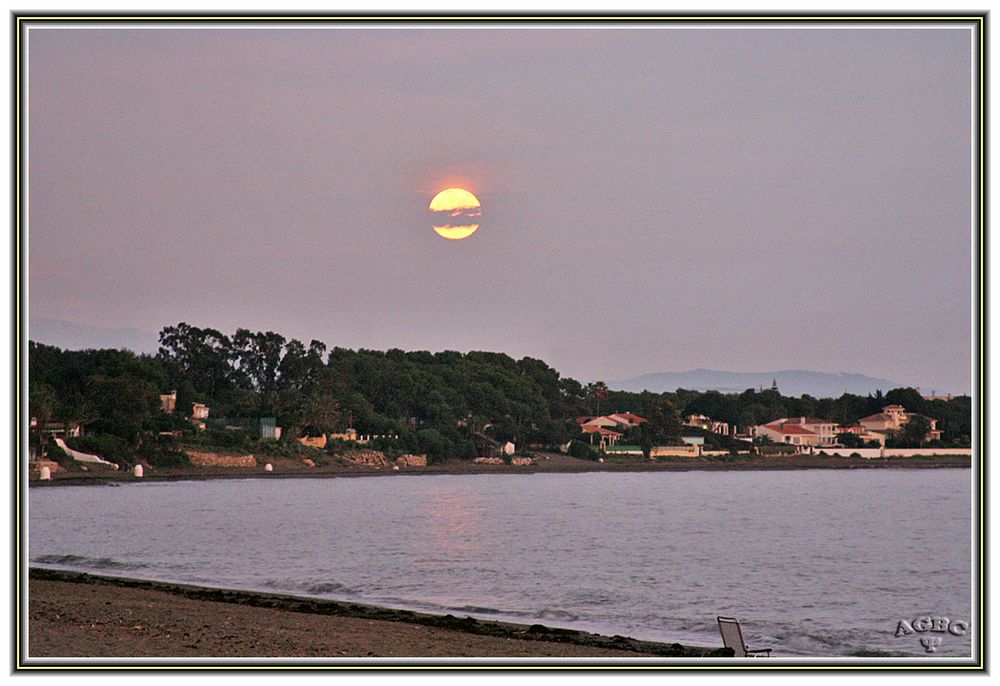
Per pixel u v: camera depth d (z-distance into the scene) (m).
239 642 37.53
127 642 36.50
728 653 39.34
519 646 40.03
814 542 103.12
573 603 58.00
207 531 104.62
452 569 74.06
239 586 61.88
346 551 86.56
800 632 50.19
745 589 66.88
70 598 49.66
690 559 85.12
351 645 38.38
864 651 45.41
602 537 105.56
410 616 47.34
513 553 87.31
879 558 88.06
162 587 55.72
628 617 53.34
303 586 62.44
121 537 96.38
